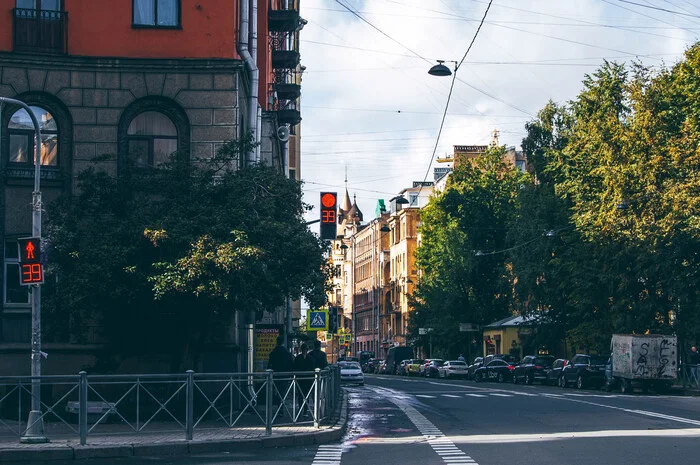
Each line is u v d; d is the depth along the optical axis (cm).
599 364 4475
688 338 4331
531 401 3130
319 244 2206
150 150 2405
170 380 1617
